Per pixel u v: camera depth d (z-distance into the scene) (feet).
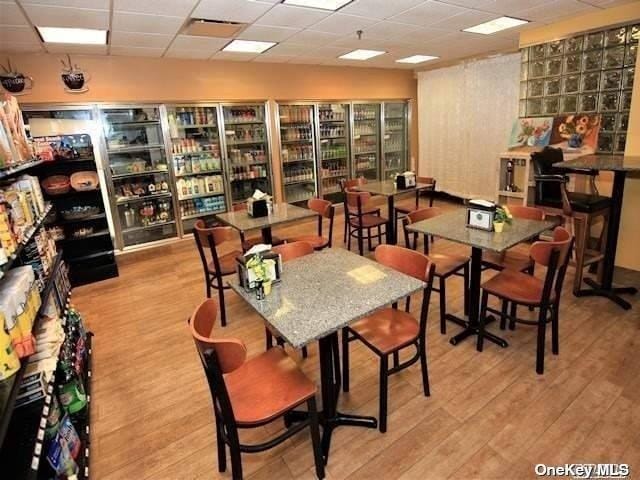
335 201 21.99
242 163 18.44
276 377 5.58
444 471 5.57
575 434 6.04
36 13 9.46
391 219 14.61
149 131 16.12
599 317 9.36
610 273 10.12
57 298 7.44
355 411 6.82
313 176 20.89
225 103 17.19
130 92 15.05
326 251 7.90
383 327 6.78
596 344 8.29
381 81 21.93
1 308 4.25
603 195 12.21
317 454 5.46
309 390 5.31
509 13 12.19
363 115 22.16
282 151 19.47
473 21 12.91
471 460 5.71
